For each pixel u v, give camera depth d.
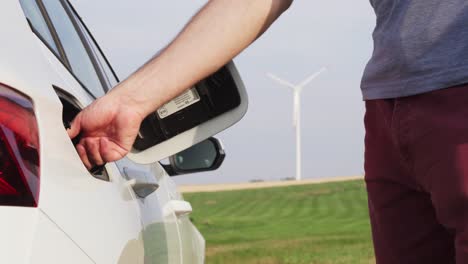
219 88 2.17
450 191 1.96
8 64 1.75
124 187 2.43
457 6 2.01
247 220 74.19
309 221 72.19
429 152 2.03
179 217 3.79
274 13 2.15
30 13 2.59
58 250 1.62
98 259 1.79
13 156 1.60
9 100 1.66
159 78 2.10
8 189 1.57
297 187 108.00
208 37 2.12
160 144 2.22
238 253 35.84
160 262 2.72
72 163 1.89
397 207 2.36
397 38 2.09
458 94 2.00
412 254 2.38
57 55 2.56
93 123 2.09
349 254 33.31
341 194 99.50
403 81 2.09
